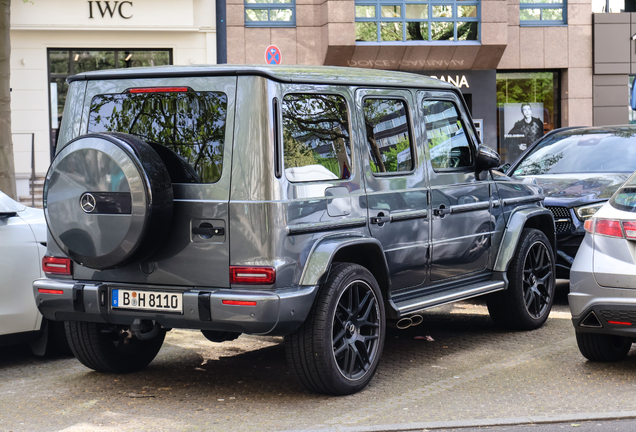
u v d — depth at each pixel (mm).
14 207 6023
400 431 4297
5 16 11625
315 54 19656
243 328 4566
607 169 8688
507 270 6852
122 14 18453
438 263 6066
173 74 4887
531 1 21016
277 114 4715
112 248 4637
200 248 4715
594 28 20984
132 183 4551
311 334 4789
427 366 5848
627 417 4488
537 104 21453
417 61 19750
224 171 4688
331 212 5000
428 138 6086
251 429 4383
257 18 19484
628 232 5227
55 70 18500
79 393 5219
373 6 19453
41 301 5129
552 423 4418
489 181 6715
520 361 5930
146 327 4992
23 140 18203
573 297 5469
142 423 4535
